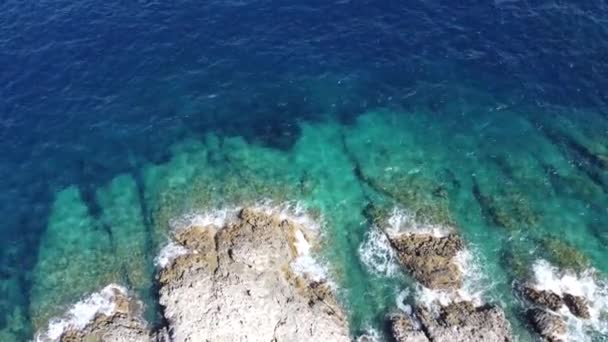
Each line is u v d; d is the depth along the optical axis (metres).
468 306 38.38
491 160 47.50
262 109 52.09
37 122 51.12
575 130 49.31
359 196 44.94
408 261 40.66
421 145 48.78
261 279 39.22
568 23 57.00
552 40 55.66
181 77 54.31
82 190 47.03
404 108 51.72
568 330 37.38
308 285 39.72
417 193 45.00
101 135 50.44
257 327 37.06
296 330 37.09
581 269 40.22
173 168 47.81
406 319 38.00
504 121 50.28
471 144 48.72
